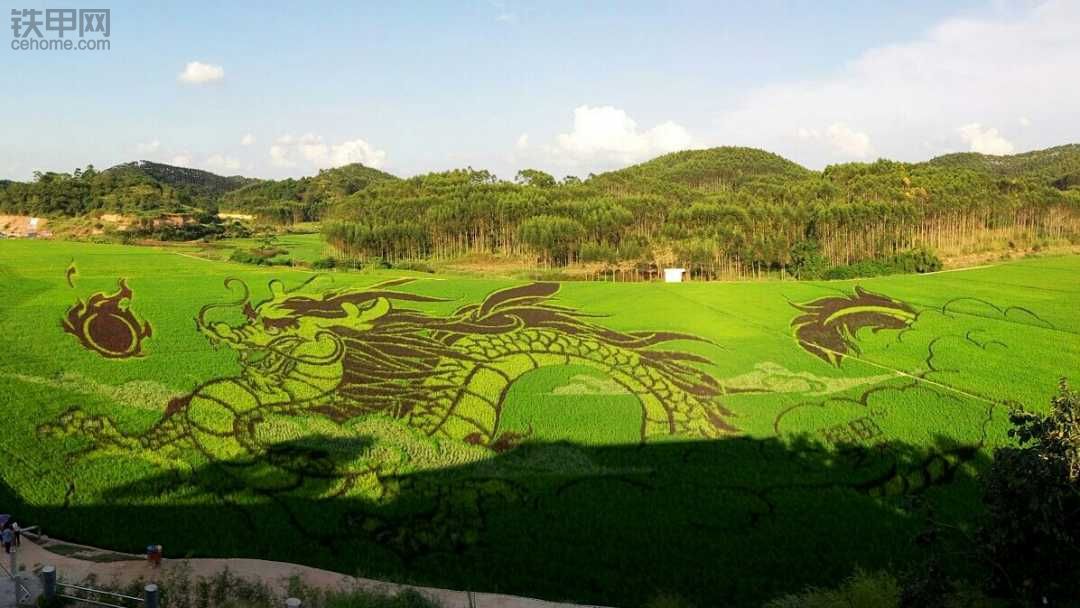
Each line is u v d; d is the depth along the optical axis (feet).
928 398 136.98
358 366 142.20
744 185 554.05
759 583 90.89
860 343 162.71
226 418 123.34
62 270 191.72
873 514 104.63
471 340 155.33
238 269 205.26
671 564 94.07
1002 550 52.42
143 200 387.55
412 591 81.76
